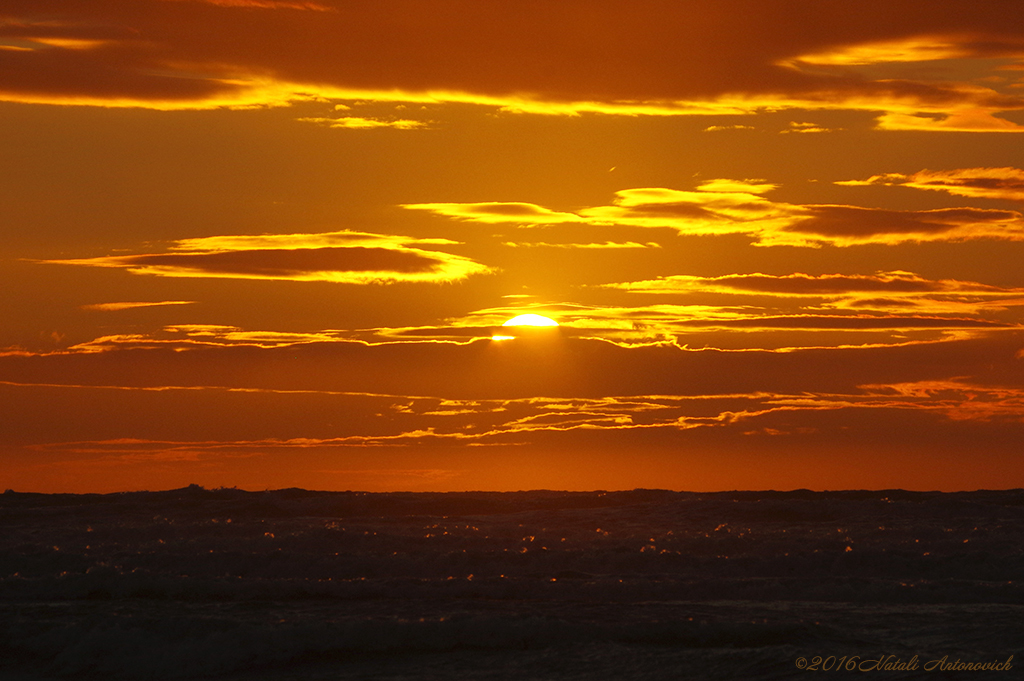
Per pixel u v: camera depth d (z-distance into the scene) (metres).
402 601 67.69
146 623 58.97
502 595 71.19
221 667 54.75
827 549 88.75
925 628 60.50
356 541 90.44
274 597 69.31
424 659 55.38
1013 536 94.94
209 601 67.88
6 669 54.75
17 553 80.44
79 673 54.38
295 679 52.59
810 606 67.62
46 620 60.59
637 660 54.53
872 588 71.81
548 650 56.38
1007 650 55.69
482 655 55.88
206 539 91.75
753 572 80.31
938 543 91.06
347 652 56.53
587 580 73.62
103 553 84.12
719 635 58.38
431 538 92.19
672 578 75.56
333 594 69.81
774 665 53.22
